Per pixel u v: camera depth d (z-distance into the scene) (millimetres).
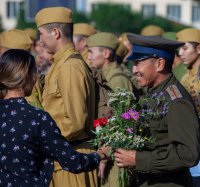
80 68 9672
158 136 8250
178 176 8266
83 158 7859
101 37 12555
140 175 8469
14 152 7520
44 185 7598
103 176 10078
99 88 10180
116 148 8320
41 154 7691
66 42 9898
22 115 7609
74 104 9539
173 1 93500
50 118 7672
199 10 93562
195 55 13125
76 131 9516
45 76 10055
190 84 12781
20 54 7723
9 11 90125
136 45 8438
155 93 8328
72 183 9672
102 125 8656
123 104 8500
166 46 8344
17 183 7500
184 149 7930
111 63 12492
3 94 7750
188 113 8039
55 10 9914
